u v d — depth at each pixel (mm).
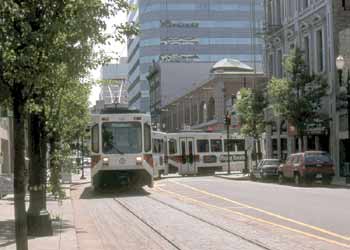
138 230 16359
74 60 8109
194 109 95188
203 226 17047
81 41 8227
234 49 137000
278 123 56500
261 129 54812
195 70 122062
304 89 44125
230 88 79438
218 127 78250
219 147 55562
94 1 8062
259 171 44812
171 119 114688
